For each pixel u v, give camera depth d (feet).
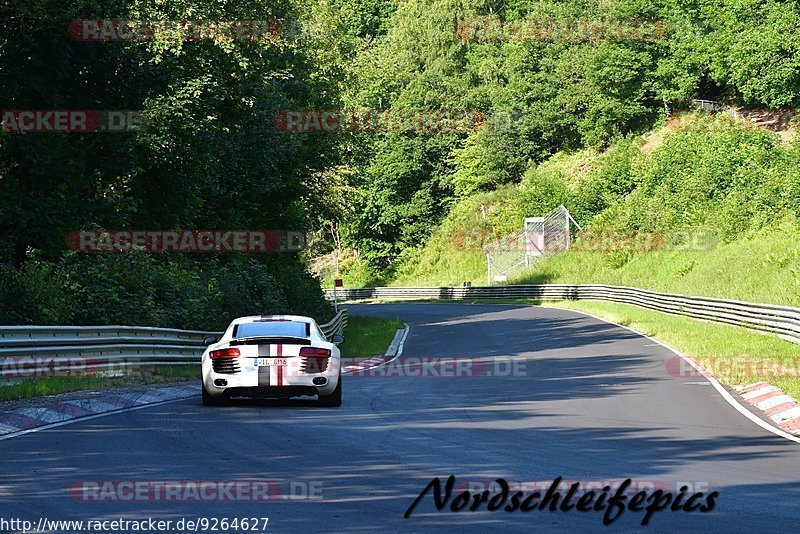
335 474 35.24
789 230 182.29
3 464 36.60
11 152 100.89
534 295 246.47
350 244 376.89
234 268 134.92
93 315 87.92
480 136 345.92
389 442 43.62
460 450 41.37
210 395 57.62
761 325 109.81
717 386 69.31
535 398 64.03
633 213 249.14
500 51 367.86
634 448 42.16
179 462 37.47
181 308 101.19
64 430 46.39
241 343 57.31
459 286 290.15
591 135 326.03
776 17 282.56
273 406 58.85
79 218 107.86
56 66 102.17
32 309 79.15
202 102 120.06
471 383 75.56
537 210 300.20
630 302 192.24
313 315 159.84
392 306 258.78
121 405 58.44
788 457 39.75
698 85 322.75
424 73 367.04
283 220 175.83
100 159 112.57
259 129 142.00
